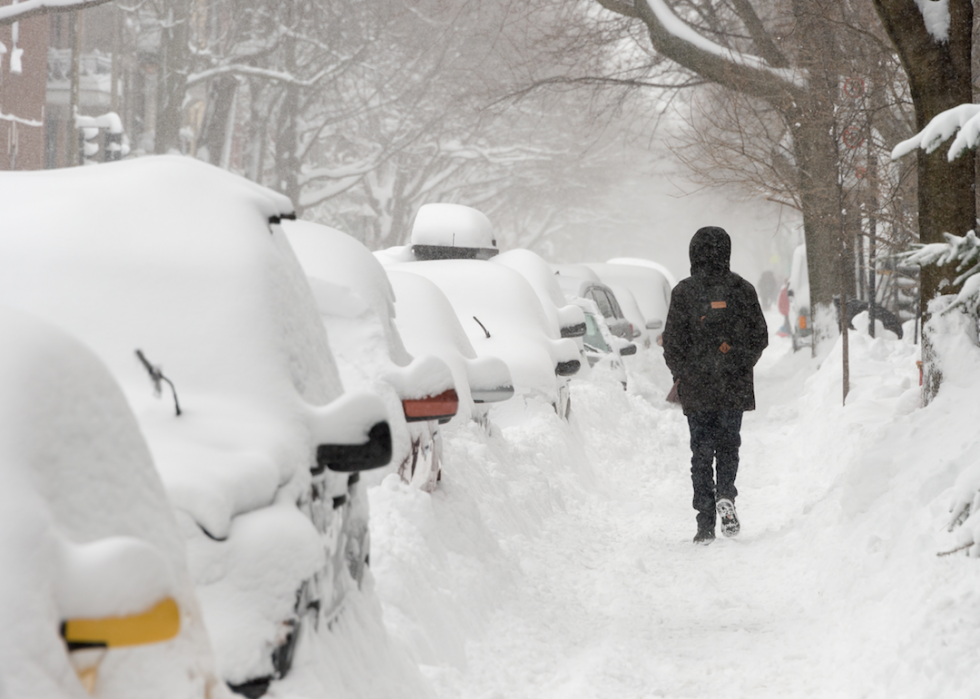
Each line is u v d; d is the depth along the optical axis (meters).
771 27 83.38
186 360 11.89
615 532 33.25
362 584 14.90
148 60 170.50
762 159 59.38
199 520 10.15
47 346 6.90
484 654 20.39
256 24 145.25
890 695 16.94
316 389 13.20
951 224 28.94
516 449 34.88
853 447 36.09
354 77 157.62
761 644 21.47
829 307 70.50
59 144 151.88
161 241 12.75
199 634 7.65
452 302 39.75
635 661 20.55
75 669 6.32
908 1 29.00
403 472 23.06
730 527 30.81
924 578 19.48
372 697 12.91
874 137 56.47
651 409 57.12
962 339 28.52
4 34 124.56
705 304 30.55
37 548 6.13
